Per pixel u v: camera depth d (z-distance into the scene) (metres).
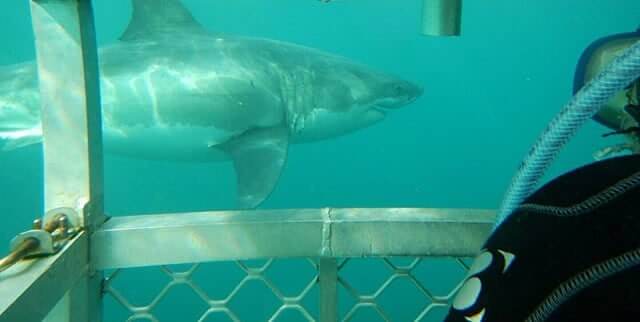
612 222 0.52
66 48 1.47
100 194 1.65
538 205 0.62
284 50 7.13
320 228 1.74
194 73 6.12
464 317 0.58
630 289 0.47
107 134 6.29
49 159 1.54
